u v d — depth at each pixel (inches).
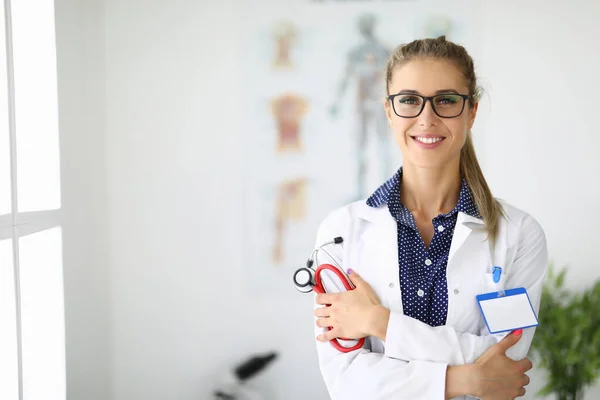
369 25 119.4
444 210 53.9
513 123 120.5
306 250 120.4
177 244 119.7
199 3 119.2
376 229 54.6
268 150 120.0
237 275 120.3
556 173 120.9
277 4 119.3
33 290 85.8
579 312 110.9
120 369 119.0
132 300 119.2
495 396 48.3
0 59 66.7
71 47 104.4
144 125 118.9
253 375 120.1
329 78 119.7
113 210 118.6
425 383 48.4
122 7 118.2
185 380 119.9
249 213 120.0
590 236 120.7
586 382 107.5
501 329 49.6
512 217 54.9
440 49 50.4
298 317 120.6
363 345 54.6
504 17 120.1
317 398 120.5
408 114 50.4
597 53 120.3
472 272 52.4
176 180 119.4
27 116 85.7
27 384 83.1
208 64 119.3
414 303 52.2
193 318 120.0
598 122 120.5
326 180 120.2
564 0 120.0
